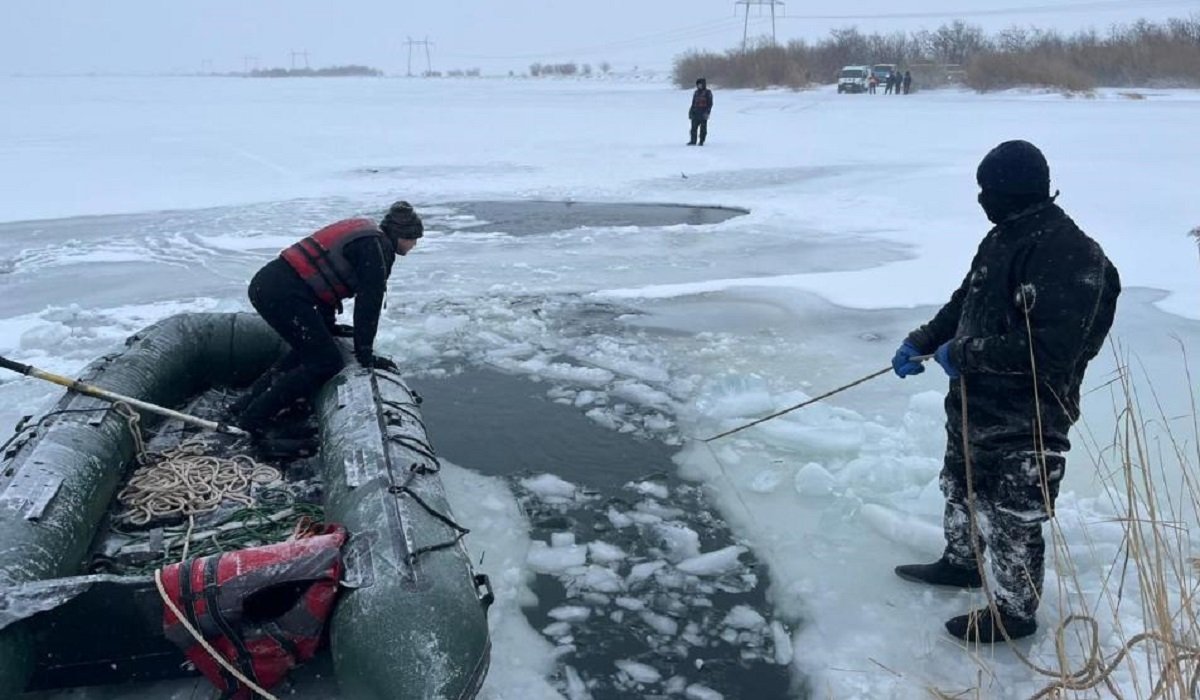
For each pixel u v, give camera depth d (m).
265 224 11.75
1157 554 2.91
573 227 11.83
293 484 4.43
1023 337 2.99
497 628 3.65
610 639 3.64
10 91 54.69
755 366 6.55
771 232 11.18
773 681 3.41
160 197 13.79
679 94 44.97
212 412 5.25
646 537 4.37
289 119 28.66
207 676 2.99
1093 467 4.80
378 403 4.21
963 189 13.45
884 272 9.02
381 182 15.41
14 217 12.22
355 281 4.67
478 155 19.03
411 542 3.14
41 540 3.23
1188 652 2.85
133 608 3.00
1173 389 5.79
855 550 4.18
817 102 34.81
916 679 3.31
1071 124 22.92
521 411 5.84
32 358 6.59
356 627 2.88
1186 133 20.09
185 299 8.23
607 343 7.00
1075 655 3.33
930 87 45.84
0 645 2.75
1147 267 8.77
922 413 5.35
